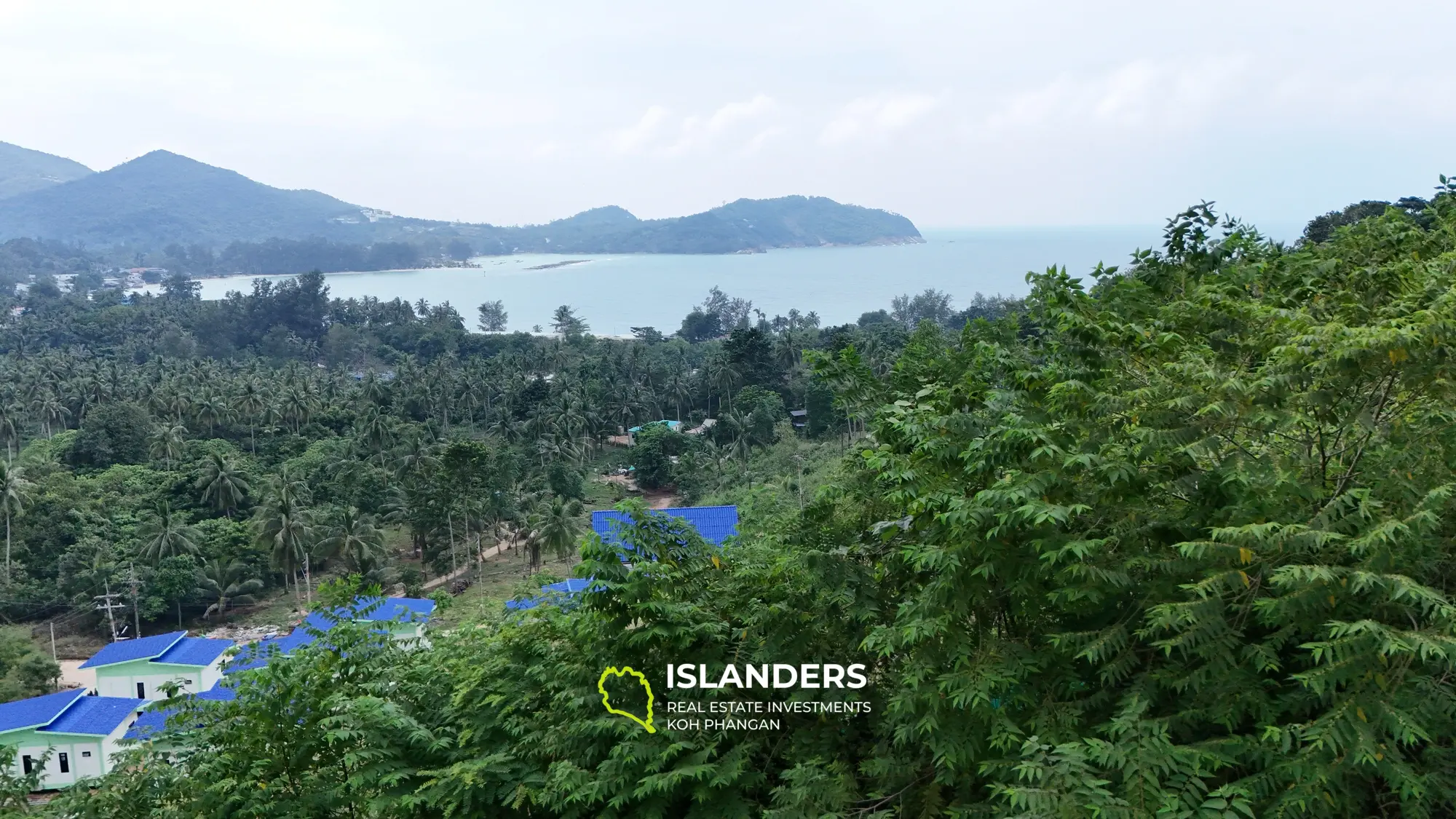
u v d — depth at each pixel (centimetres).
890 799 483
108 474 4938
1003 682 426
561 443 5591
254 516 4459
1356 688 358
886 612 552
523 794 539
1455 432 390
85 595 4000
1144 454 422
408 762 605
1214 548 390
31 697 3153
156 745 629
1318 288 531
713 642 565
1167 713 434
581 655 604
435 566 4491
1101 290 630
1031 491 416
